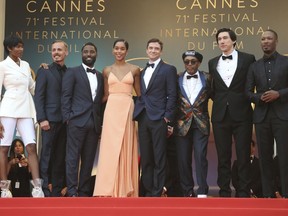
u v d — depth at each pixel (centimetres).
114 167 979
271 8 1295
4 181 969
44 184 995
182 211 791
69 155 984
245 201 827
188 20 1315
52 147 1006
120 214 793
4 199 845
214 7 1309
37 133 1296
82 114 986
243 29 1298
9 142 991
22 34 1343
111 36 1331
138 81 1000
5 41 998
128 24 1328
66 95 991
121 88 988
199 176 972
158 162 969
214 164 1291
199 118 977
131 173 992
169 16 1320
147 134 977
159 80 977
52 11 1339
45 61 1341
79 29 1336
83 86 993
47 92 1008
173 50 1315
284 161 939
